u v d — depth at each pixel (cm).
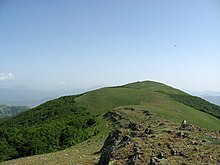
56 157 4559
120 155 2580
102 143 5409
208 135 3020
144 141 2773
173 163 2148
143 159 2309
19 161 4788
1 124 15962
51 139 8100
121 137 3975
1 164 4809
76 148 5506
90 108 14338
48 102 17800
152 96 14750
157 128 3731
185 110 11881
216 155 2280
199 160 2192
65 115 13475
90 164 3378
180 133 2967
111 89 16875
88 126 9725
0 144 7575
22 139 7781
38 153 7656
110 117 9006
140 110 8812
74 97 18112
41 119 14362
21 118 15475
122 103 14225
